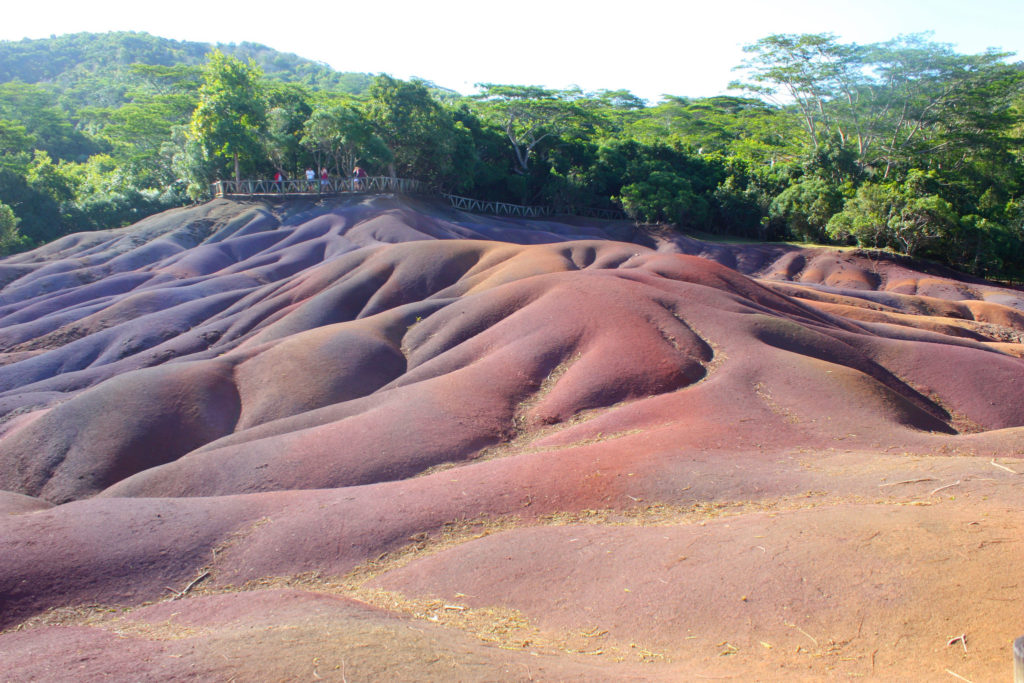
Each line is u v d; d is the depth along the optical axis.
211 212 68.56
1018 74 83.56
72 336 44.75
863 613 8.92
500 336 29.47
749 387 23.12
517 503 16.14
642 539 12.80
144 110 91.06
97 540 15.37
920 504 12.11
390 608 12.42
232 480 21.48
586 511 15.48
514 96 85.94
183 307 44.03
